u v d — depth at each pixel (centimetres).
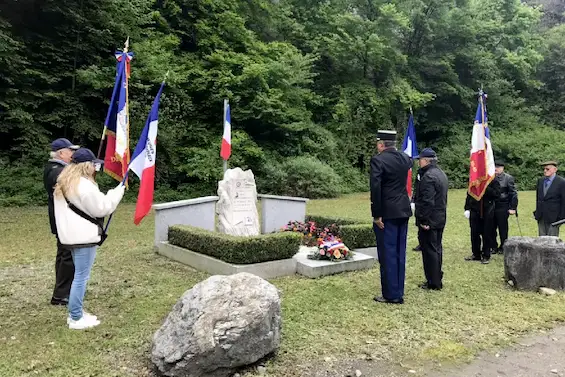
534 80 2695
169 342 313
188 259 629
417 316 445
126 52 493
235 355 312
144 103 1497
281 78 1764
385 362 349
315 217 830
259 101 1681
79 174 383
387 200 480
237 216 718
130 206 1301
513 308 473
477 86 2452
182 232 658
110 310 451
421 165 554
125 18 1485
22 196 1231
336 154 1989
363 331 405
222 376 312
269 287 347
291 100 1867
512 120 2553
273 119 1761
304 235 736
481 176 670
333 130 2069
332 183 1686
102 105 1535
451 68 2338
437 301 494
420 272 623
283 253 601
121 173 478
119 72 486
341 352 363
